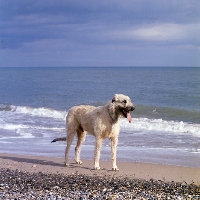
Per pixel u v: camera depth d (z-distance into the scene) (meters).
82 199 6.64
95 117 9.23
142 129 15.09
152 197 6.72
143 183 7.79
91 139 13.54
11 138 13.96
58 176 8.45
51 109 23.80
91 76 72.69
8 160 10.34
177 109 20.45
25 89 42.28
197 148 11.49
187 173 8.66
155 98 27.39
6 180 8.09
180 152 11.01
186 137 13.30
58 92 37.59
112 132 9.09
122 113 9.07
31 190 7.27
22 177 8.34
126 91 33.78
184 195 6.86
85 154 11.11
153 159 10.23
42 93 36.84
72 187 7.47
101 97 31.69
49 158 10.63
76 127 9.84
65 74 89.69
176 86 36.62
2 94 36.91
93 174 8.70
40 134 14.66
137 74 75.81
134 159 10.30
